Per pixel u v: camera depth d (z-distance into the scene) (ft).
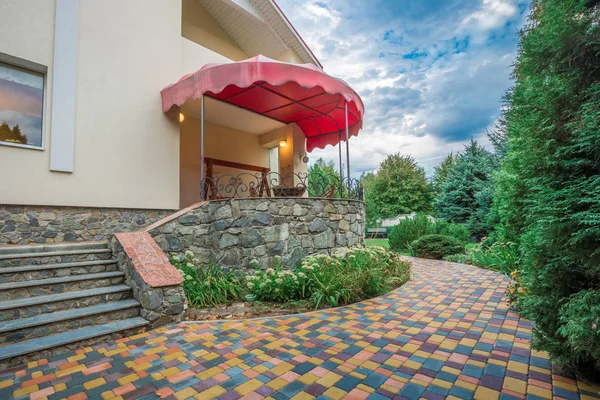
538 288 9.41
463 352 9.59
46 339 9.79
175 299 12.34
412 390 7.48
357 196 23.75
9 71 16.17
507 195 25.61
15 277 11.85
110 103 19.43
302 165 32.30
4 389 7.57
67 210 17.66
